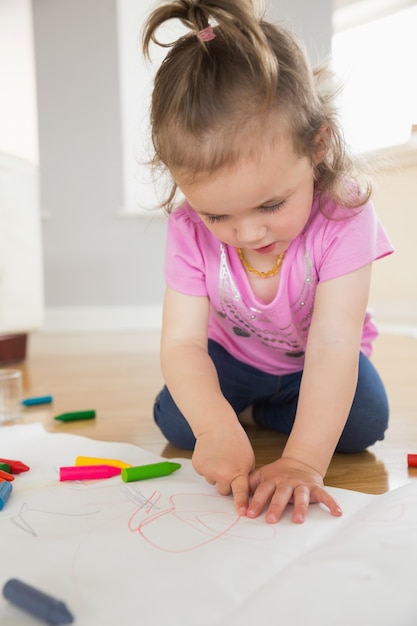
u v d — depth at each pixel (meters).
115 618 0.44
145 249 2.92
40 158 2.92
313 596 0.45
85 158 2.90
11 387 1.25
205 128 0.65
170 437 0.98
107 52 2.85
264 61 0.65
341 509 0.63
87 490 0.72
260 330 0.93
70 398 1.39
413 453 0.92
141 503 0.67
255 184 0.65
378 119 2.51
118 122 2.87
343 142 0.80
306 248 0.84
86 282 2.95
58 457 0.87
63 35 2.87
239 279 0.88
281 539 0.56
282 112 0.66
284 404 1.05
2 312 1.87
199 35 0.68
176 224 0.92
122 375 1.66
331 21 2.64
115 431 1.09
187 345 0.87
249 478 0.68
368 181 0.87
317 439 0.70
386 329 2.46
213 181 0.66
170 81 0.69
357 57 2.61
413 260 2.40
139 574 0.50
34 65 2.89
